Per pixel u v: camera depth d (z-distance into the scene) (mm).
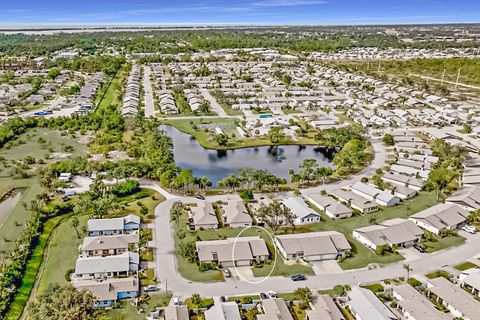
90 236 101375
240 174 130875
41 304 69938
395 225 103125
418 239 101500
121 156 157125
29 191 126562
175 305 76938
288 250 93312
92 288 79125
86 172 139375
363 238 100562
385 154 164625
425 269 90375
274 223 105500
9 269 85438
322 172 136250
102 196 118750
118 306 78062
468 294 78688
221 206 118625
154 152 150250
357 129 187125
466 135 189375
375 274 88500
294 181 133875
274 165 156375
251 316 75125
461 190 129875
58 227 106938
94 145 169000
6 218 110562
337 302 80125
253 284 85125
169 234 103312
